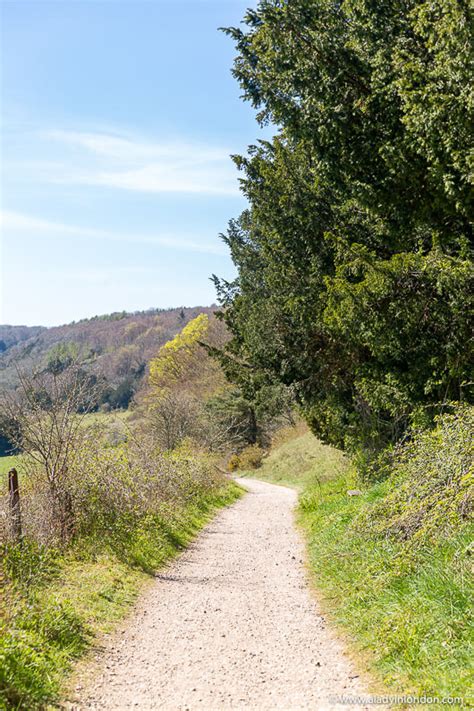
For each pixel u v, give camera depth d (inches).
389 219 437.1
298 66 412.2
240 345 749.3
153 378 2297.0
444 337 419.8
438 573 223.5
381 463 497.0
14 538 305.0
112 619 270.4
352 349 511.2
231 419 1745.8
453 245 430.9
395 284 415.8
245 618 277.6
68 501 378.3
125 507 429.7
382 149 386.3
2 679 173.0
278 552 457.1
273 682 195.9
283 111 437.1
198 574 381.1
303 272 549.6
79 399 391.5
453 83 327.9
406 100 348.5
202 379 2086.6
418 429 418.3
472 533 240.2
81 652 225.0
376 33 395.9
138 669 212.7
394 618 216.8
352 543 349.7
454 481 273.4
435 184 371.6
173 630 261.0
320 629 252.8
